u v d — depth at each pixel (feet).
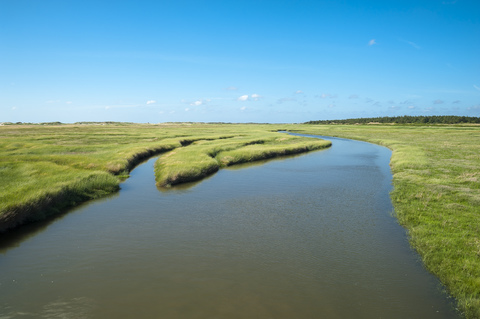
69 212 57.41
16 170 79.25
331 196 68.85
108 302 29.30
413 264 36.91
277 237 45.19
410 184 76.48
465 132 276.82
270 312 27.76
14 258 38.60
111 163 98.63
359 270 35.50
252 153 134.00
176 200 65.87
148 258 38.42
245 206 61.16
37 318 26.91
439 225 47.16
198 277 33.81
